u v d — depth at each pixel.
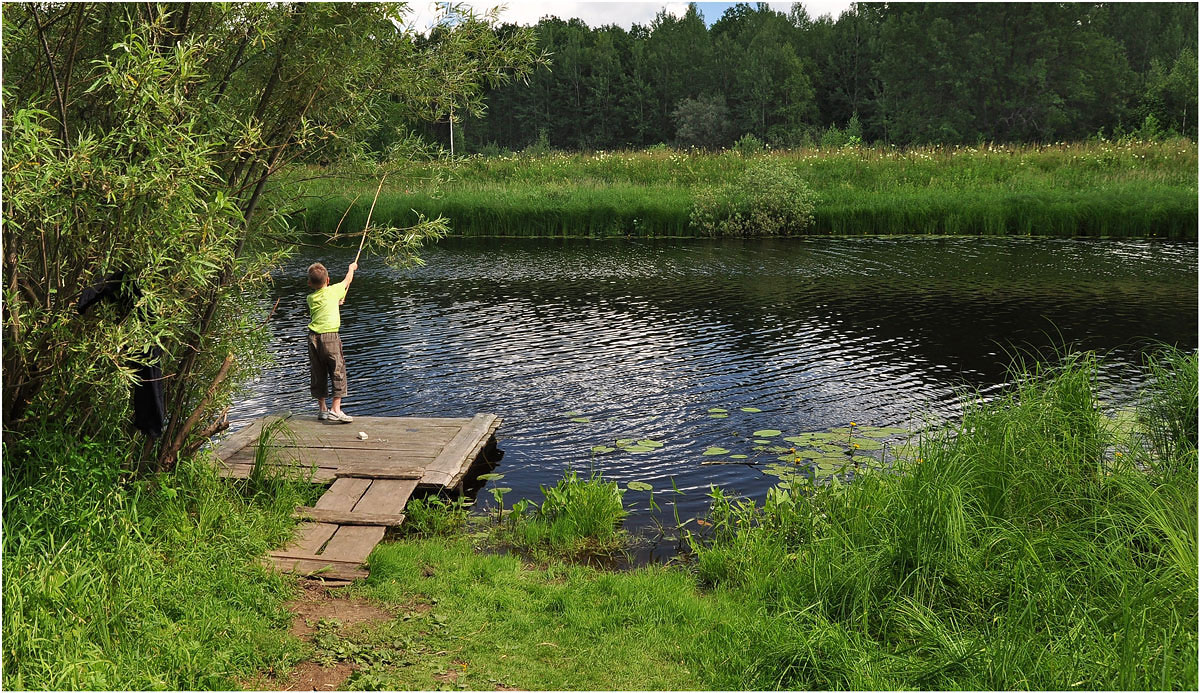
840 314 13.18
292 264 19.23
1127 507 5.02
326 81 5.44
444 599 4.84
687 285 15.98
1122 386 8.91
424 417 8.14
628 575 5.19
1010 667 3.73
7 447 4.67
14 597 3.71
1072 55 54.06
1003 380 9.55
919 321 12.59
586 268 18.28
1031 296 14.34
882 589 4.56
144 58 4.32
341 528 5.69
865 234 23.72
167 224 4.30
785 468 6.99
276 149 5.54
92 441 4.87
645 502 6.48
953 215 23.52
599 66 81.06
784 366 10.27
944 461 5.44
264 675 3.99
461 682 3.96
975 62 54.72
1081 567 4.52
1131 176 26.34
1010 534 4.73
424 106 6.26
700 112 73.94
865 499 5.60
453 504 6.27
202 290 5.34
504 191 27.22
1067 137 54.31
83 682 3.45
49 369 4.64
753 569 5.11
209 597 4.44
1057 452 5.41
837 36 78.62
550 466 7.21
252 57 5.54
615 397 9.08
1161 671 3.65
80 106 5.18
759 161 29.58
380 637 4.38
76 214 4.39
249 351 6.04
